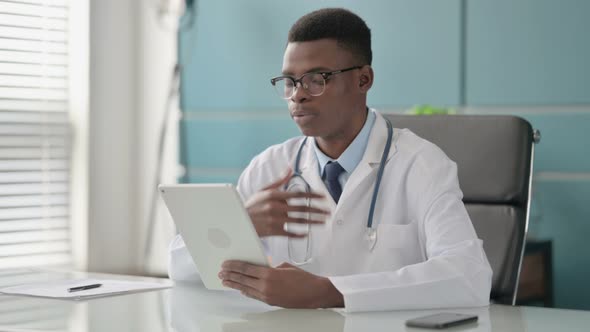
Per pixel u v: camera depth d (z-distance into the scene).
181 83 4.02
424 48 3.43
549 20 3.17
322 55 1.70
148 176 4.18
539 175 3.20
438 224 1.65
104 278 1.84
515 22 3.24
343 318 1.33
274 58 3.79
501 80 3.28
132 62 4.20
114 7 4.12
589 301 3.11
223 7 3.90
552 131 3.18
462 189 1.90
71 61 4.06
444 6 3.38
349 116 1.78
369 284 1.42
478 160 1.90
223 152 3.93
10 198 3.88
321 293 1.41
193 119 4.01
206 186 1.40
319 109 1.71
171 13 4.02
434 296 1.42
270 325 1.27
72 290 1.60
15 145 3.90
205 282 1.55
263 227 1.59
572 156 3.14
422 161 1.77
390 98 3.51
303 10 3.71
